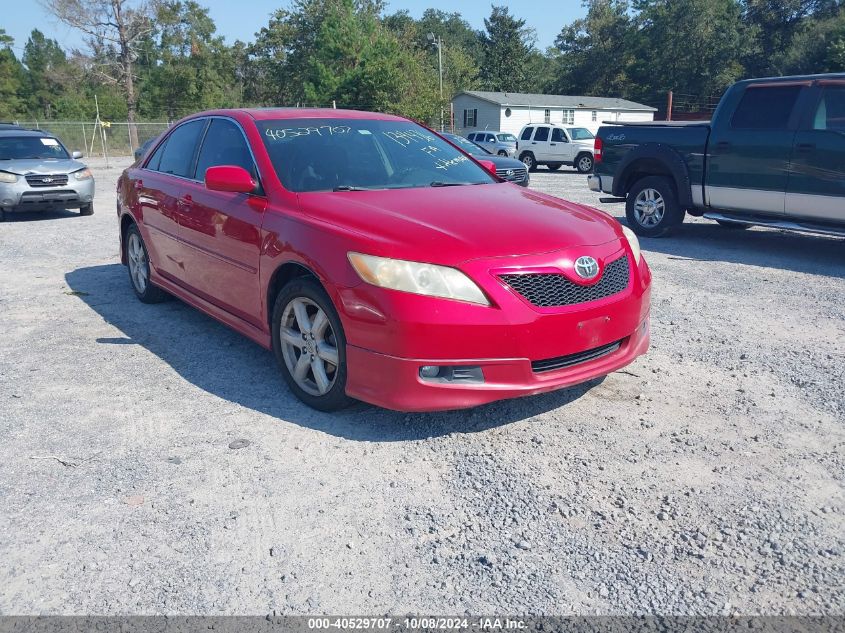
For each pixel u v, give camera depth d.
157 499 3.15
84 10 49.09
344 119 5.14
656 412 4.03
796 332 5.48
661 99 61.56
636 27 66.31
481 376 3.49
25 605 2.50
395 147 5.03
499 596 2.55
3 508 3.09
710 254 8.51
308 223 3.94
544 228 3.84
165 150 5.93
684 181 8.95
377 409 4.09
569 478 3.32
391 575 2.66
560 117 49.16
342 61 44.66
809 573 2.65
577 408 4.08
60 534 2.90
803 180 7.79
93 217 12.76
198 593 2.56
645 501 3.13
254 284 4.36
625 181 9.88
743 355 4.93
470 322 3.39
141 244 6.21
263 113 5.03
